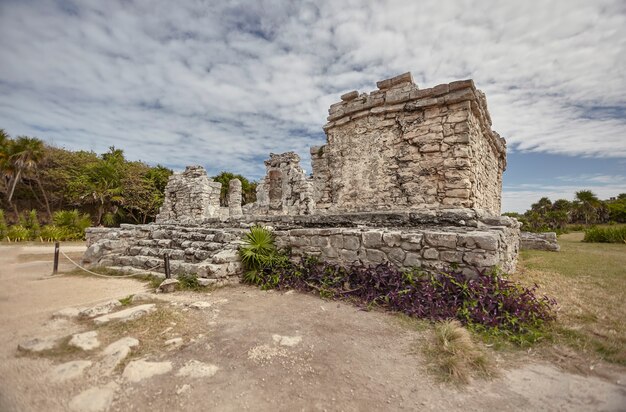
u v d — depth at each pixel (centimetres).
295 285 537
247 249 604
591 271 701
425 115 763
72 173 2620
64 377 244
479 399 228
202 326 362
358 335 341
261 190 1564
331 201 943
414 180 773
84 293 519
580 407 216
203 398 225
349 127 909
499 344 311
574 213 4700
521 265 802
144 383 241
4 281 625
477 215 579
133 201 2689
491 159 1046
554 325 349
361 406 221
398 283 450
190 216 1563
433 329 353
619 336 319
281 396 230
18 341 314
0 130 2281
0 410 207
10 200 2472
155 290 532
